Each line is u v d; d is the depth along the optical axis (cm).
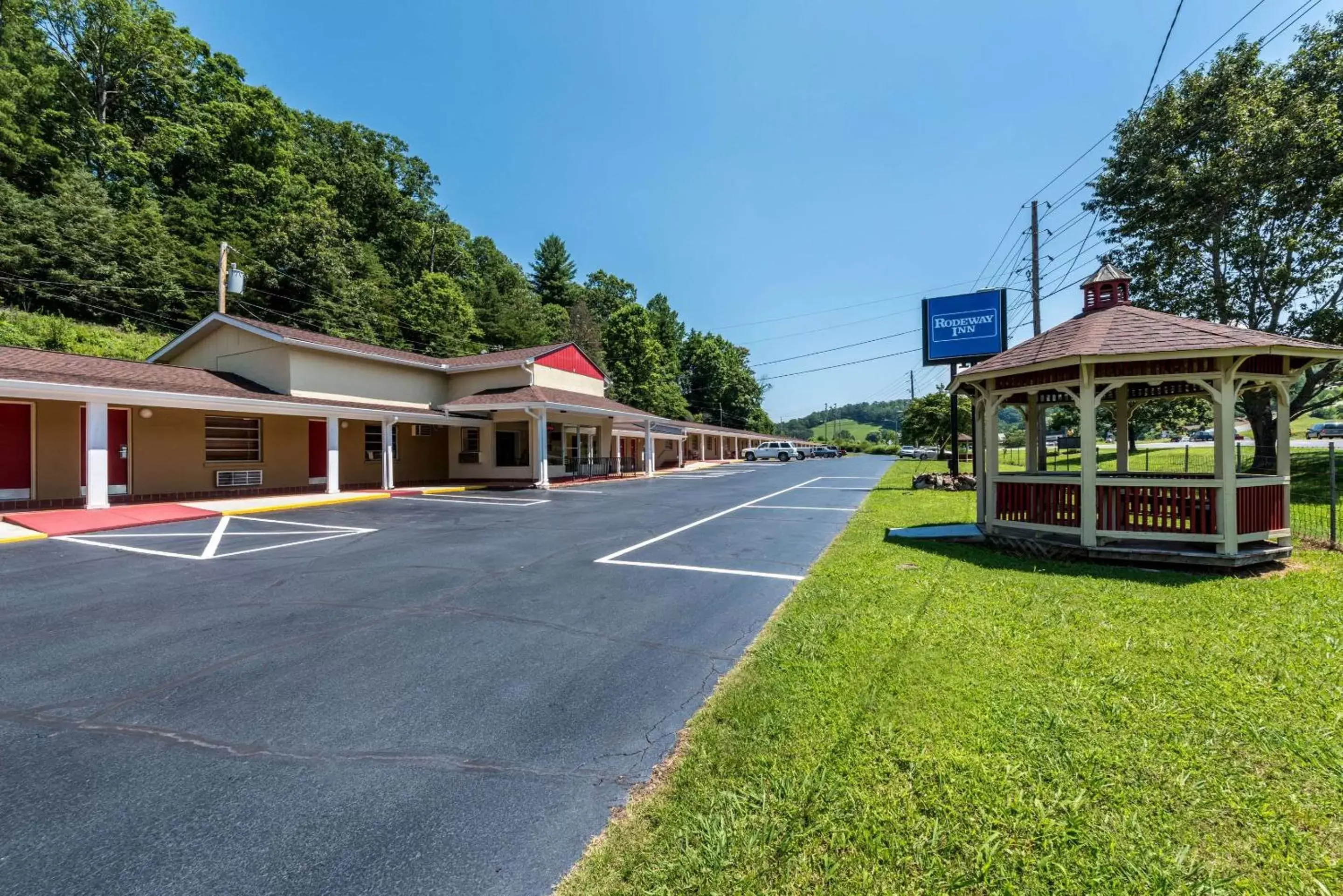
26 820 211
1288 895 169
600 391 2402
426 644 405
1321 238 1436
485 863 191
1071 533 687
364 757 258
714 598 527
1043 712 281
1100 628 405
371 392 1736
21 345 1752
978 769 234
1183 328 637
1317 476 1404
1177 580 550
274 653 386
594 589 558
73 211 2206
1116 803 212
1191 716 275
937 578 569
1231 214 1567
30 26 2756
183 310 2480
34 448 1077
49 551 736
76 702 311
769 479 2230
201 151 3012
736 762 245
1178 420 2130
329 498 1323
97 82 2970
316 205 3166
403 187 4819
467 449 2008
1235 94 1495
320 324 2969
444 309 3666
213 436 1347
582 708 307
